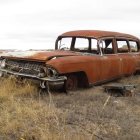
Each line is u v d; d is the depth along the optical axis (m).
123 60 10.70
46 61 8.12
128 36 11.33
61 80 8.25
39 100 7.42
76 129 5.77
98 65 9.47
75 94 8.55
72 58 8.61
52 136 5.16
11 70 8.91
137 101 8.09
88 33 9.96
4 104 7.00
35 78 8.26
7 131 5.50
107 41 10.19
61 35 10.52
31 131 5.51
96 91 9.17
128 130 5.80
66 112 6.76
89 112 6.90
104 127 5.94
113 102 7.83
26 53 8.77
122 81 10.73
